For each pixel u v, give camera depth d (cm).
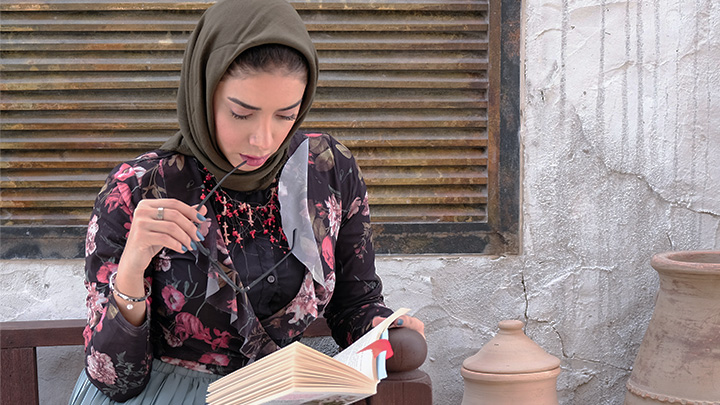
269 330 142
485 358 184
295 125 138
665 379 183
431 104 207
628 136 211
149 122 201
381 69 205
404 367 131
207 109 128
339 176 155
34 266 201
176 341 140
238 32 123
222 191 141
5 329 180
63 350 201
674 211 213
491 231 211
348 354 125
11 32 198
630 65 209
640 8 208
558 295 212
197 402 135
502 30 206
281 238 144
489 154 209
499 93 208
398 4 204
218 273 132
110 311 124
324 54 205
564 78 208
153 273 137
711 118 211
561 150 210
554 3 207
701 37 209
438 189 211
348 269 158
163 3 198
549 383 182
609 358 215
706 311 179
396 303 210
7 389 181
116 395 133
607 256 213
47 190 202
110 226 133
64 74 200
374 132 208
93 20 199
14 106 198
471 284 211
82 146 200
